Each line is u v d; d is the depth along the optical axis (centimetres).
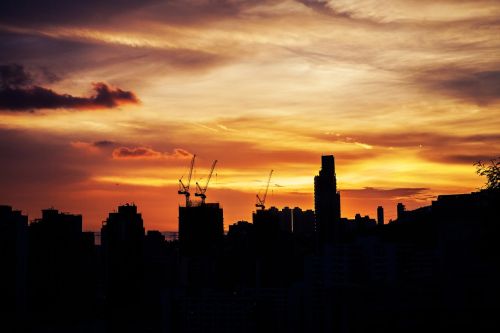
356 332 18788
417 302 16550
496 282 13112
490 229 10188
